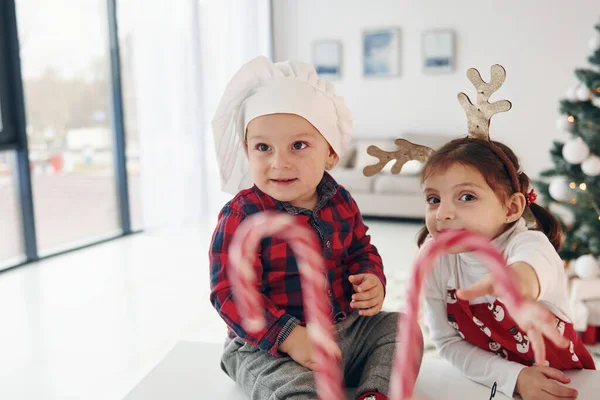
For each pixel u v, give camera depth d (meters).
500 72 0.92
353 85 5.71
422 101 5.50
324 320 0.66
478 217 0.89
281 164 0.92
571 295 2.35
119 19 4.18
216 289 0.92
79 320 2.53
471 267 0.98
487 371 0.96
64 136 4.32
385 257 3.58
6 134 3.34
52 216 4.47
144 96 4.24
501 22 5.19
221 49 5.01
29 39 3.67
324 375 0.65
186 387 0.97
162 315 2.58
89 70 4.18
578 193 2.50
